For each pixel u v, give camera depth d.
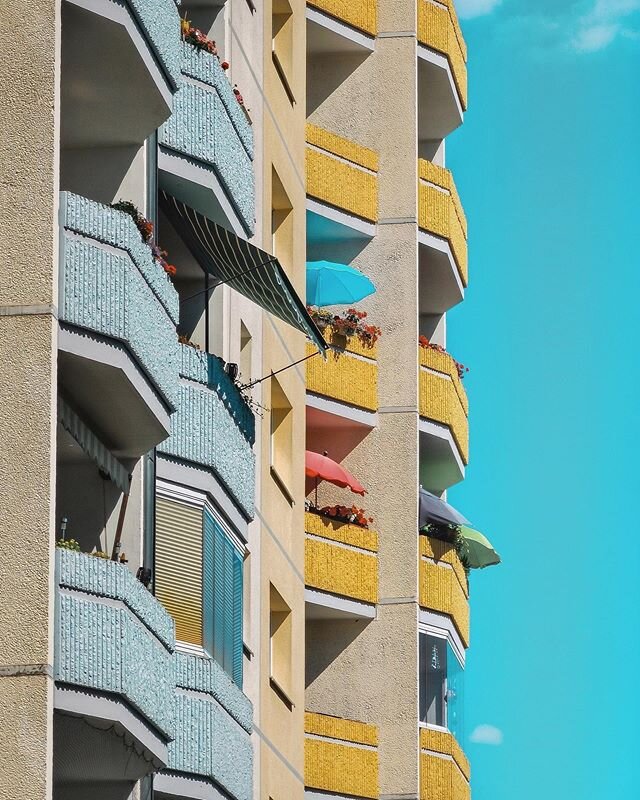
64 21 31.41
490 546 58.69
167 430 33.72
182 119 37.88
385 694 54.38
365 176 56.66
